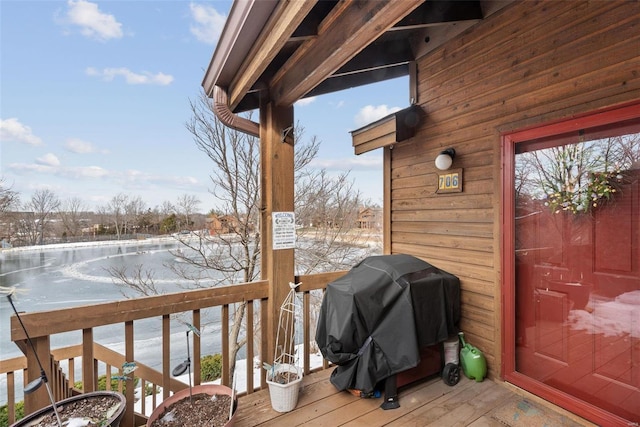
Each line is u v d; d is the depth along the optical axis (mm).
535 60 2250
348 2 1571
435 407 2164
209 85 2598
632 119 1807
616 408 1895
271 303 2543
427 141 3141
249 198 6758
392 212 3551
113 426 1441
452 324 2598
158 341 7109
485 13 2607
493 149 2527
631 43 1784
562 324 2158
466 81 2760
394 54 3281
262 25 1722
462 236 2783
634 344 1837
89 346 1837
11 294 1408
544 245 2256
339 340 2160
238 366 6215
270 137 2576
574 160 2076
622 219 1883
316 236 7688
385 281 2309
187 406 1871
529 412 2098
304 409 2174
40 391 1703
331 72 1966
